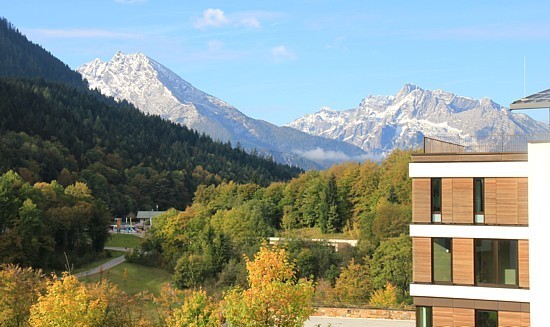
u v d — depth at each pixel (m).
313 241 123.44
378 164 167.00
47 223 123.56
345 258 115.50
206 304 41.16
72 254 130.88
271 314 35.47
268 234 143.62
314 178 171.12
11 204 118.06
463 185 33.94
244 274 109.44
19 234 113.25
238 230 139.88
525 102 32.34
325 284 100.88
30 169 199.88
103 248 147.12
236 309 35.59
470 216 33.75
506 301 32.81
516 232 32.78
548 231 31.94
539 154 32.25
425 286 34.12
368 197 151.62
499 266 33.25
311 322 44.34
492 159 33.56
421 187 34.59
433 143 35.41
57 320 42.31
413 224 34.53
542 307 31.95
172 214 144.50
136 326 51.84
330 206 153.38
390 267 100.12
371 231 128.75
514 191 33.16
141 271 129.50
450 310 33.75
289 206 164.38
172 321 42.06
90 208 140.38
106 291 59.91
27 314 54.44
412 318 44.97
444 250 34.19
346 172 160.12
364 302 93.75
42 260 117.75
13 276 56.91
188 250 133.25
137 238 177.50
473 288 33.34
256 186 189.25
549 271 31.89
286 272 40.91
